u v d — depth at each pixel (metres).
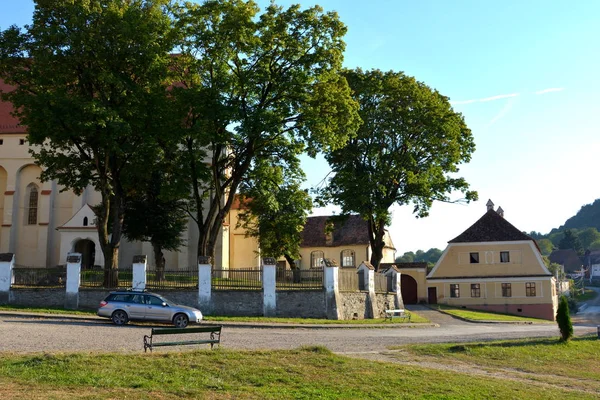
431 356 20.75
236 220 66.38
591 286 144.50
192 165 38.91
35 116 33.06
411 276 63.94
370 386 14.61
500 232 62.72
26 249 57.12
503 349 23.09
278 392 13.30
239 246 65.88
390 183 49.28
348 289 38.22
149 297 27.47
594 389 18.00
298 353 17.25
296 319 33.50
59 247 57.44
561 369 21.19
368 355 19.80
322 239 75.81
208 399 12.33
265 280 34.59
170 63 38.53
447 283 62.78
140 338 21.77
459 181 49.50
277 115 37.12
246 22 36.22
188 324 27.25
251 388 13.48
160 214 48.88
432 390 14.88
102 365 14.26
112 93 35.22
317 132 38.25
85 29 33.53
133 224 48.62
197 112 36.22
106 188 37.38
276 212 52.47
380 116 48.50
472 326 38.41
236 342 21.62
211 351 16.59
